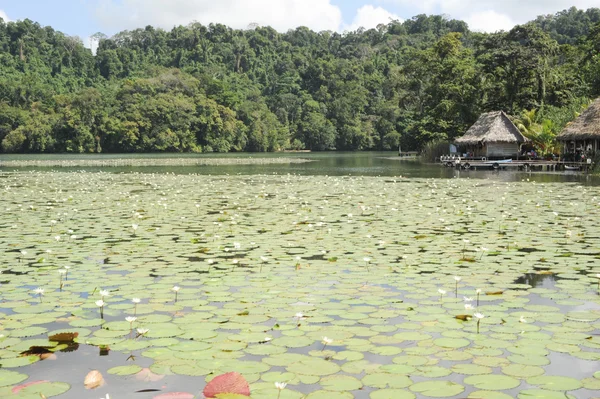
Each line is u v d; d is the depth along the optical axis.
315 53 128.25
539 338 4.40
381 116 93.94
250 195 15.59
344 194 15.84
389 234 9.05
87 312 5.05
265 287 5.86
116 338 4.41
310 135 93.50
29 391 3.54
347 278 6.23
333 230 9.42
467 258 7.23
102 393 3.50
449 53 54.47
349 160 49.94
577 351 4.14
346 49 126.00
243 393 3.42
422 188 17.88
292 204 13.30
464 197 14.79
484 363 3.93
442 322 4.77
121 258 7.28
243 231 9.34
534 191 16.47
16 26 112.19
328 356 4.04
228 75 114.69
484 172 28.16
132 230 9.46
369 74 108.38
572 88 43.38
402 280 6.15
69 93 90.81
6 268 6.73
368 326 4.67
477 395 3.46
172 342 4.32
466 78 47.19
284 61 120.62
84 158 58.00
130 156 65.62
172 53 121.25
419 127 52.69
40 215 11.30
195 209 12.34
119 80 108.00
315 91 106.38
